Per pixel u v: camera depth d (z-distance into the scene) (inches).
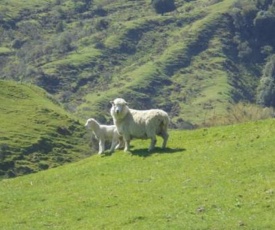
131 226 918.4
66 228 952.9
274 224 876.0
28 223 999.0
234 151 1253.1
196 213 940.0
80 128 5664.4
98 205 1045.8
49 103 6254.9
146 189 1093.8
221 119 2832.2
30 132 5142.7
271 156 1165.1
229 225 879.7
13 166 4382.4
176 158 1272.1
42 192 1189.7
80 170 1331.2
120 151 1421.0
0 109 5561.0
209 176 1110.4
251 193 997.2
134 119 1337.4
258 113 2824.8
